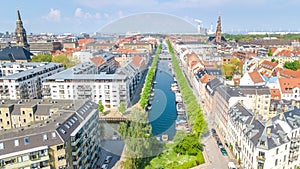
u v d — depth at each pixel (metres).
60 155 47.38
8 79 106.31
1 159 41.69
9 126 74.81
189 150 62.16
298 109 70.44
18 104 76.12
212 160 66.19
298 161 61.66
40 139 46.16
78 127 53.25
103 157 63.34
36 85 121.00
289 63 157.75
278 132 59.59
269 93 89.94
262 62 163.00
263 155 55.41
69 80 91.38
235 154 68.38
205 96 97.56
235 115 71.50
